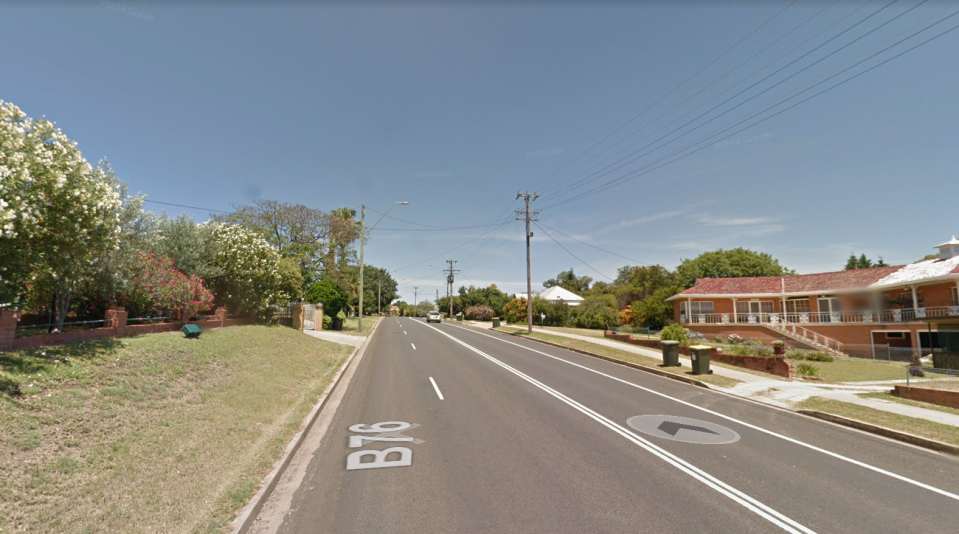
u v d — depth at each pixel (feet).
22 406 19.65
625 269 248.11
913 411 32.76
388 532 15.39
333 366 52.54
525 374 50.21
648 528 15.52
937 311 87.92
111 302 38.09
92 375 25.30
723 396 40.32
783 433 27.91
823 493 18.62
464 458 22.77
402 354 68.85
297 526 15.93
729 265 170.81
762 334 113.91
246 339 52.47
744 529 15.49
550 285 318.24
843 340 103.91
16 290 26.84
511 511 16.88
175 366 32.22
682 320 127.54
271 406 31.14
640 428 28.45
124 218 38.68
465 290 301.43
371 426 28.99
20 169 23.21
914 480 20.18
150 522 15.11
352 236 135.03
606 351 74.13
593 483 19.52
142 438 21.02
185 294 46.93
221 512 16.16
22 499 14.67
